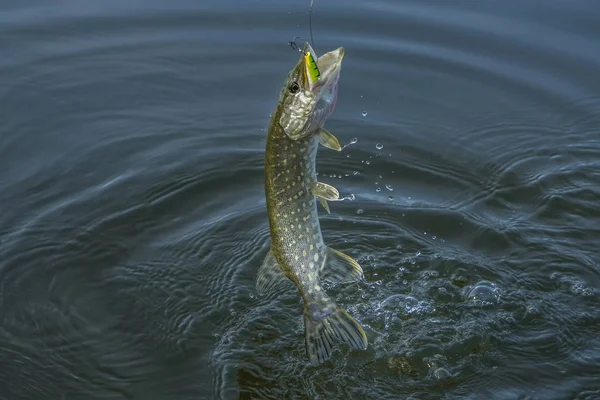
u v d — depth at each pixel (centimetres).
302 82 266
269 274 283
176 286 309
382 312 302
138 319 301
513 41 390
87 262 315
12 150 350
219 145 354
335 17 406
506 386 285
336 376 287
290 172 273
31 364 291
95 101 368
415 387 285
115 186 338
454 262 315
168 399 284
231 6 416
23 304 304
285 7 413
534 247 319
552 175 343
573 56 383
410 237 323
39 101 367
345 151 352
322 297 281
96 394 285
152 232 325
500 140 356
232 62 382
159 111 366
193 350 294
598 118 363
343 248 320
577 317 299
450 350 293
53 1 423
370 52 386
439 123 362
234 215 330
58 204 332
